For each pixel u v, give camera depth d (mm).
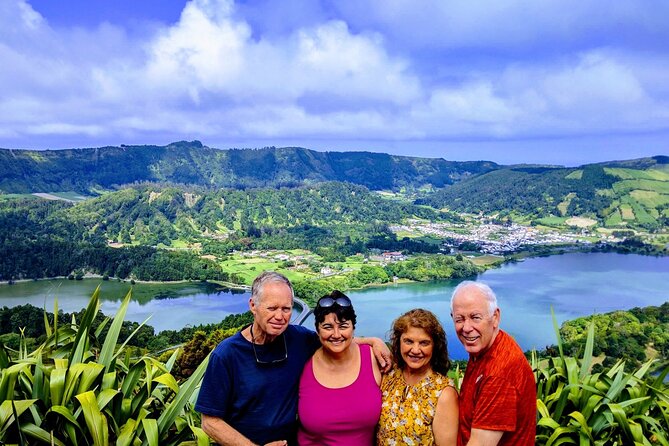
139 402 3266
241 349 3244
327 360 3375
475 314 2957
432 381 3201
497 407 2844
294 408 3363
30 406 2943
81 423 2992
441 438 3145
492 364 2932
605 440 3619
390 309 84938
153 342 50000
